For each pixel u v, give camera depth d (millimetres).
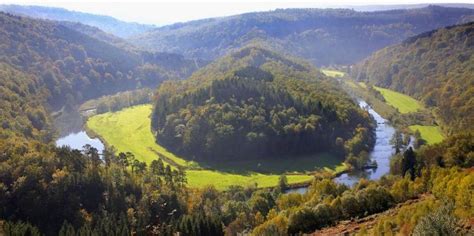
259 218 116750
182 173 173750
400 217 79375
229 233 116625
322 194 122375
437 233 57500
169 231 111688
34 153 153125
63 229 113062
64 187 138125
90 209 137000
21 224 114625
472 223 64125
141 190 147375
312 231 98625
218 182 179375
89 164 160000
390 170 175500
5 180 140250
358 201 104188
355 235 83062
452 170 113312
